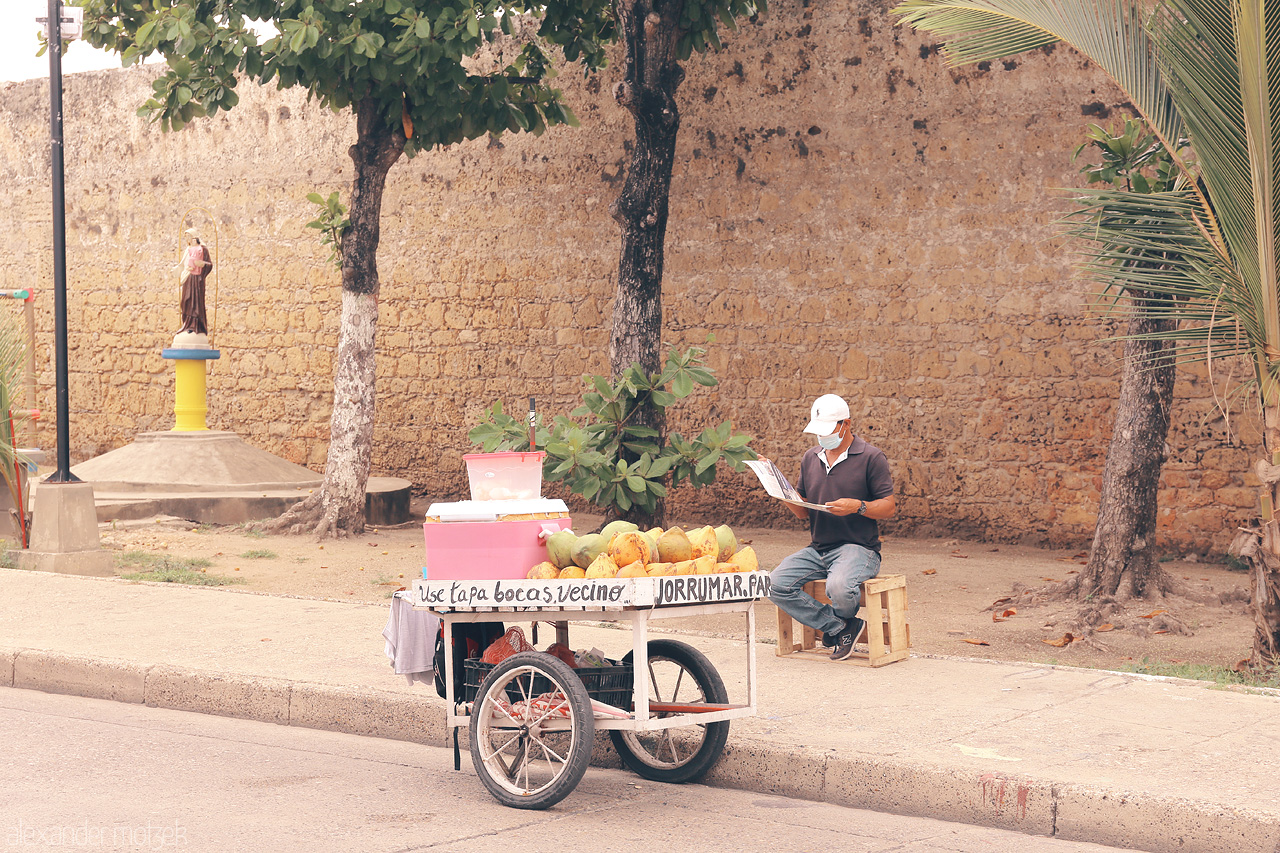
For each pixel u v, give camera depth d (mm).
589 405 9906
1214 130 6590
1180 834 4434
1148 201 6949
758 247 14070
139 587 9711
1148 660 7625
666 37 11070
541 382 15625
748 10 13859
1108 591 9203
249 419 17875
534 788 5301
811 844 4547
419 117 12836
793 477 13914
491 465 5219
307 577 10859
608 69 14953
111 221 18844
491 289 15930
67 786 5203
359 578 10820
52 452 19453
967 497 13000
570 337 15398
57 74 10781
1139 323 9227
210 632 7938
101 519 13875
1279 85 6316
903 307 13281
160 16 12250
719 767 5410
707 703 5375
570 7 13062
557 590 4906
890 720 5715
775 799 5199
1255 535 7004
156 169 18438
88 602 9039
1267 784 4672
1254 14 6215
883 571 11203
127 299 18781
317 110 17125
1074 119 12344
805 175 13773
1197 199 6941
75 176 19094
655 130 11086
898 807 4988
